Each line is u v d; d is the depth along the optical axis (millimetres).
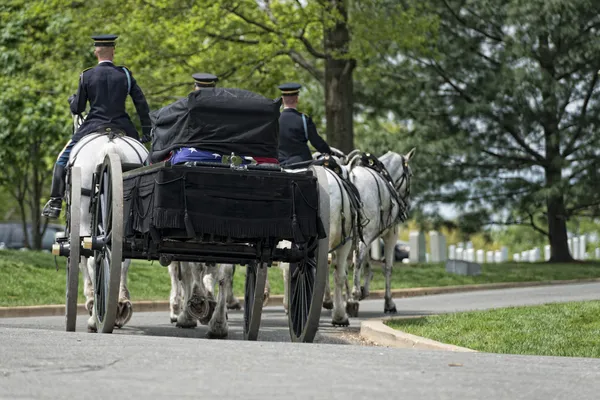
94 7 29344
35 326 14836
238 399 6398
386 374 7570
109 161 11367
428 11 37344
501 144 38875
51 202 13758
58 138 36406
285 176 10758
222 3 28516
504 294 24469
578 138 38469
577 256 47625
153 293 21875
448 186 39125
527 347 11680
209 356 8211
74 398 6340
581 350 11469
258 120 11234
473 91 38781
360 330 14555
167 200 10344
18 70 37281
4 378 6996
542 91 37438
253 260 11680
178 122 11102
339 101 29484
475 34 38938
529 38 37406
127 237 11133
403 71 39156
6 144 37281
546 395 7004
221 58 30562
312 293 11242
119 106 13609
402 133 39625
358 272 17078
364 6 27266
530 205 38969
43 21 36594
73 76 32281
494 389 7133
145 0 29062
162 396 6438
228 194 10539
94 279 11984
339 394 6641
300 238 10758
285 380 7129
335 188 14492
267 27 28953
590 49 37281
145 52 30266
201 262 11680
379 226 16469
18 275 21484
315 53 29156
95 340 9328
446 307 20328
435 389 6996
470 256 46875
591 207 40125
